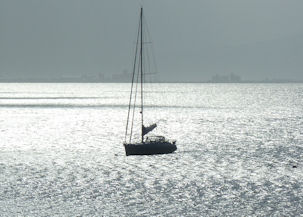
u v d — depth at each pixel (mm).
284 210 194000
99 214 190500
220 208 196625
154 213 191125
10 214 190625
